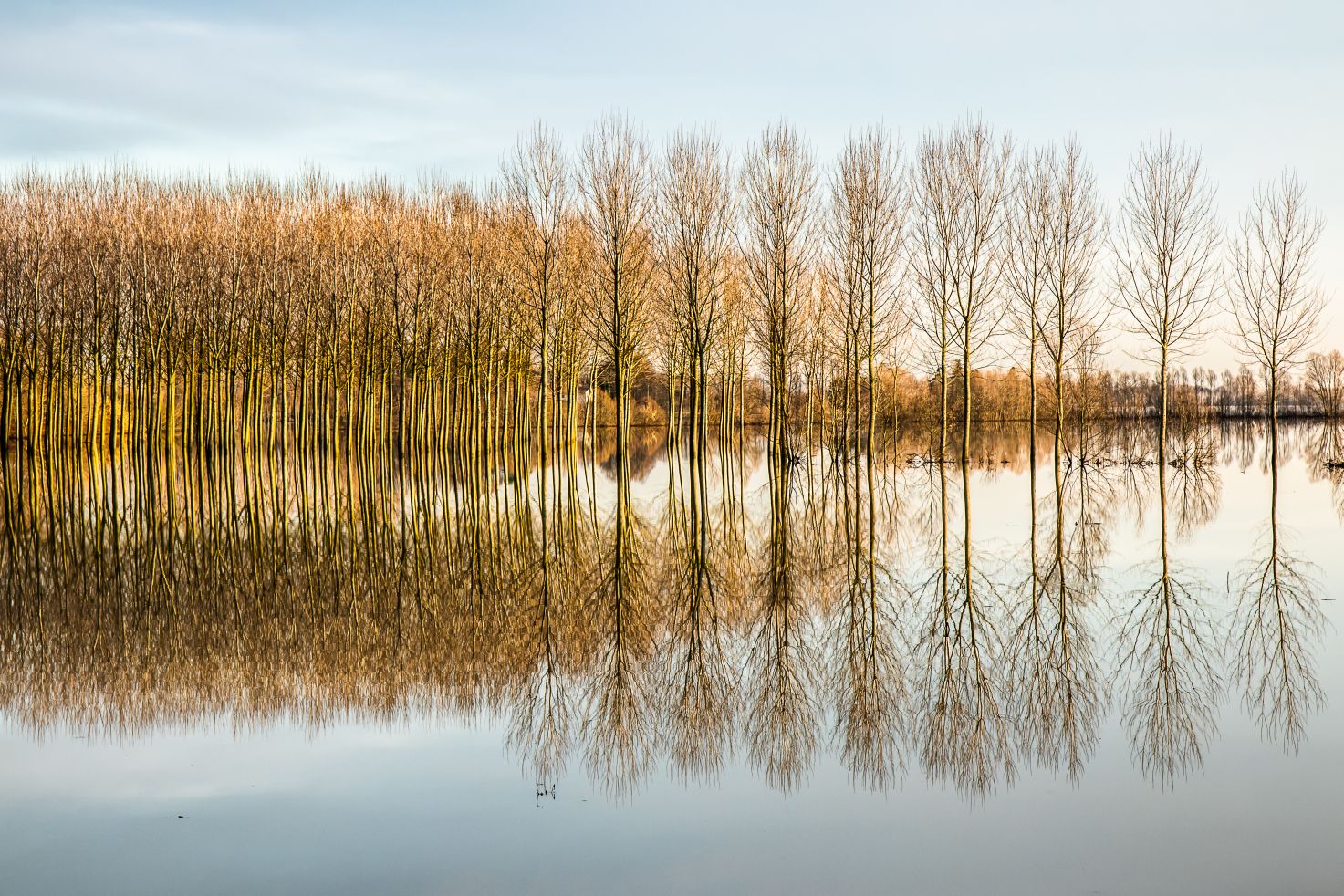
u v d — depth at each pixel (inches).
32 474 1551.4
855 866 276.8
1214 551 763.4
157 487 1343.5
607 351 1883.6
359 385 2236.7
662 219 1529.3
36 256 1892.2
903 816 309.7
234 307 1932.8
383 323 2007.9
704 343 1508.4
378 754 372.5
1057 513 1007.6
